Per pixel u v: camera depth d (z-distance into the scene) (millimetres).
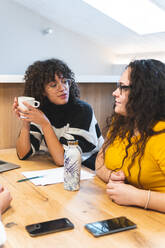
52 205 1044
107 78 2125
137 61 1182
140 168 1145
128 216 975
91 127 1728
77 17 4395
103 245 800
